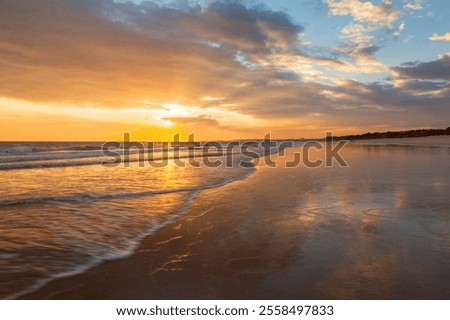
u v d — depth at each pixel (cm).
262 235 516
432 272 362
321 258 411
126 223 599
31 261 412
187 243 484
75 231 546
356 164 1733
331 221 586
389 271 366
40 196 859
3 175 1357
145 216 652
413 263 387
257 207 726
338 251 433
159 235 525
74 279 361
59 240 498
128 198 846
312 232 523
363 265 385
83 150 3991
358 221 579
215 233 532
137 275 371
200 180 1224
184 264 402
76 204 763
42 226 574
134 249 459
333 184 1023
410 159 1984
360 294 320
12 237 509
